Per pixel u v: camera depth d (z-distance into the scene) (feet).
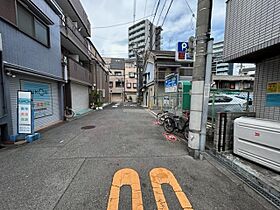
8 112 17.11
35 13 22.25
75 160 12.91
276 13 10.10
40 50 23.80
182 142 18.20
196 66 13.23
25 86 21.56
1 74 16.26
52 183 9.53
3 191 8.73
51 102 28.68
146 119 35.06
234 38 14.10
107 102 105.09
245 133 11.98
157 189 9.05
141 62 101.04
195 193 8.71
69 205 7.66
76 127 26.05
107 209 7.44
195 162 12.67
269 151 10.40
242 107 24.03
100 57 81.35
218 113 13.64
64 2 39.04
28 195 8.39
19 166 11.78
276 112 13.80
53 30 27.94
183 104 24.34
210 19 12.65
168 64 56.29
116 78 138.21
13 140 17.04
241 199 8.22
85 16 54.75
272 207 7.65
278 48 11.30
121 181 9.83
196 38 13.14
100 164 12.19
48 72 26.23
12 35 17.81
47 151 14.90
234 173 10.78
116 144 17.20
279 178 9.70
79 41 43.98
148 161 12.83
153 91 59.11
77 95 45.62
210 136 18.13
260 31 11.35
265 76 14.82
